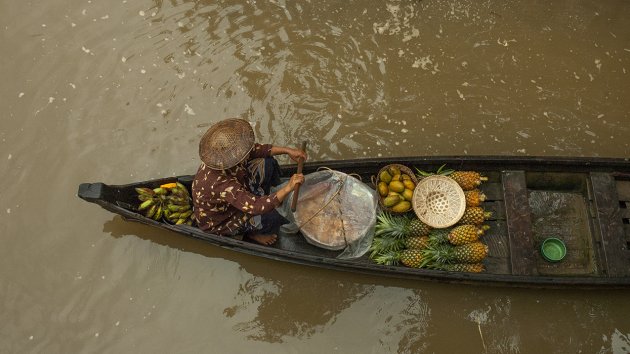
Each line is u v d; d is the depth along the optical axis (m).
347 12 5.91
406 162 4.51
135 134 5.48
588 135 5.21
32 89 5.71
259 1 6.03
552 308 4.60
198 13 6.02
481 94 5.45
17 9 6.14
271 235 4.54
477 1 5.86
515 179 4.42
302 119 5.47
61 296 4.79
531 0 5.83
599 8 5.75
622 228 4.23
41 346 4.61
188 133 5.47
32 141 5.46
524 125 5.28
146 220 4.37
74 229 5.05
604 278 4.00
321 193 4.50
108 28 6.00
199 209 4.09
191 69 5.77
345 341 4.63
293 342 4.65
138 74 5.77
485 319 4.62
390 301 4.73
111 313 4.74
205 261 4.95
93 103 5.64
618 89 5.39
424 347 4.58
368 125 5.39
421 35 5.77
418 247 4.33
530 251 4.21
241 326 4.72
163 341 4.64
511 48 5.66
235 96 5.62
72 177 5.29
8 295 4.79
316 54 5.75
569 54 5.58
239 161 3.73
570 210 4.53
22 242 5.00
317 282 4.82
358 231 4.37
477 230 4.24
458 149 5.23
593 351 4.49
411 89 5.53
